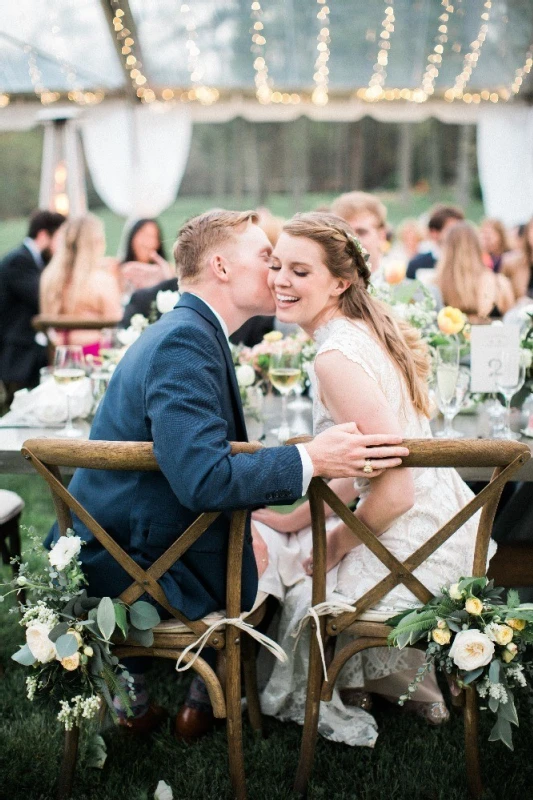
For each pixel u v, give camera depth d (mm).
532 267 6316
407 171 19844
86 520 1929
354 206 4105
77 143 8422
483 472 2369
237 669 2023
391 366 2117
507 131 8898
